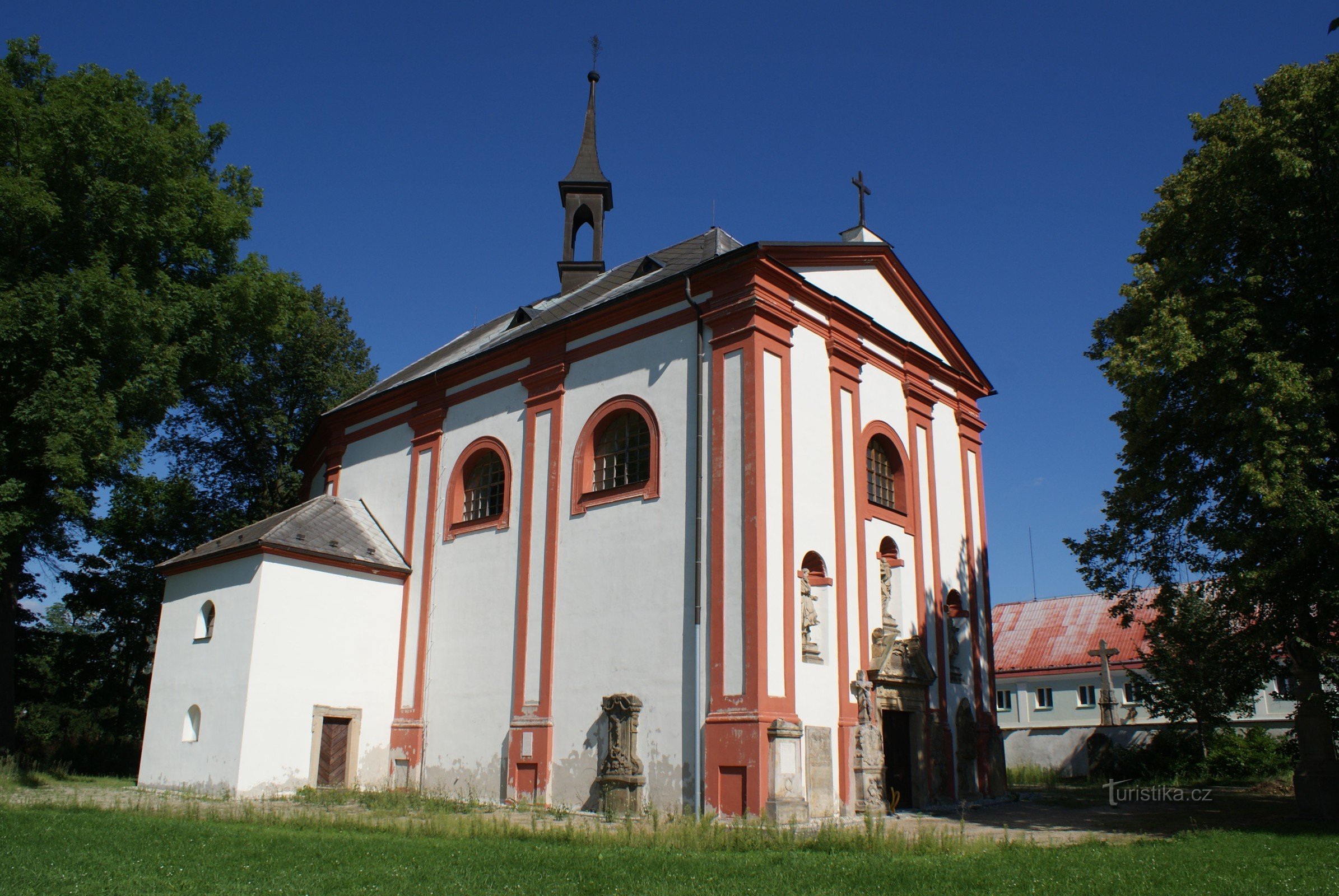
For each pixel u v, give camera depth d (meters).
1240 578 14.23
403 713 21.19
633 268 23.80
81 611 30.62
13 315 19.70
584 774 17.12
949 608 20.98
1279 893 8.05
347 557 21.25
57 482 22.09
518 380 20.97
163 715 21.30
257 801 17.91
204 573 21.52
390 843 11.24
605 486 18.81
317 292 35.50
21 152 20.66
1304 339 14.91
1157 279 15.96
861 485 18.58
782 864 9.73
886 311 21.09
